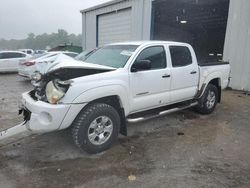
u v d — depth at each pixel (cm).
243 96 859
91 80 360
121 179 313
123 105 404
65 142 420
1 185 295
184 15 1866
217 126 522
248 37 944
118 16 1623
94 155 377
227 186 303
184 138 452
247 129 508
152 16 1375
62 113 337
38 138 435
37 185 297
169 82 480
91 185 299
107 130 388
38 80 408
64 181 306
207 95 593
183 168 343
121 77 394
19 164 346
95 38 1878
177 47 511
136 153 386
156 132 480
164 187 298
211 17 1928
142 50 439
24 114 379
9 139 429
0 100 739
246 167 351
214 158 375
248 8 934
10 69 1495
